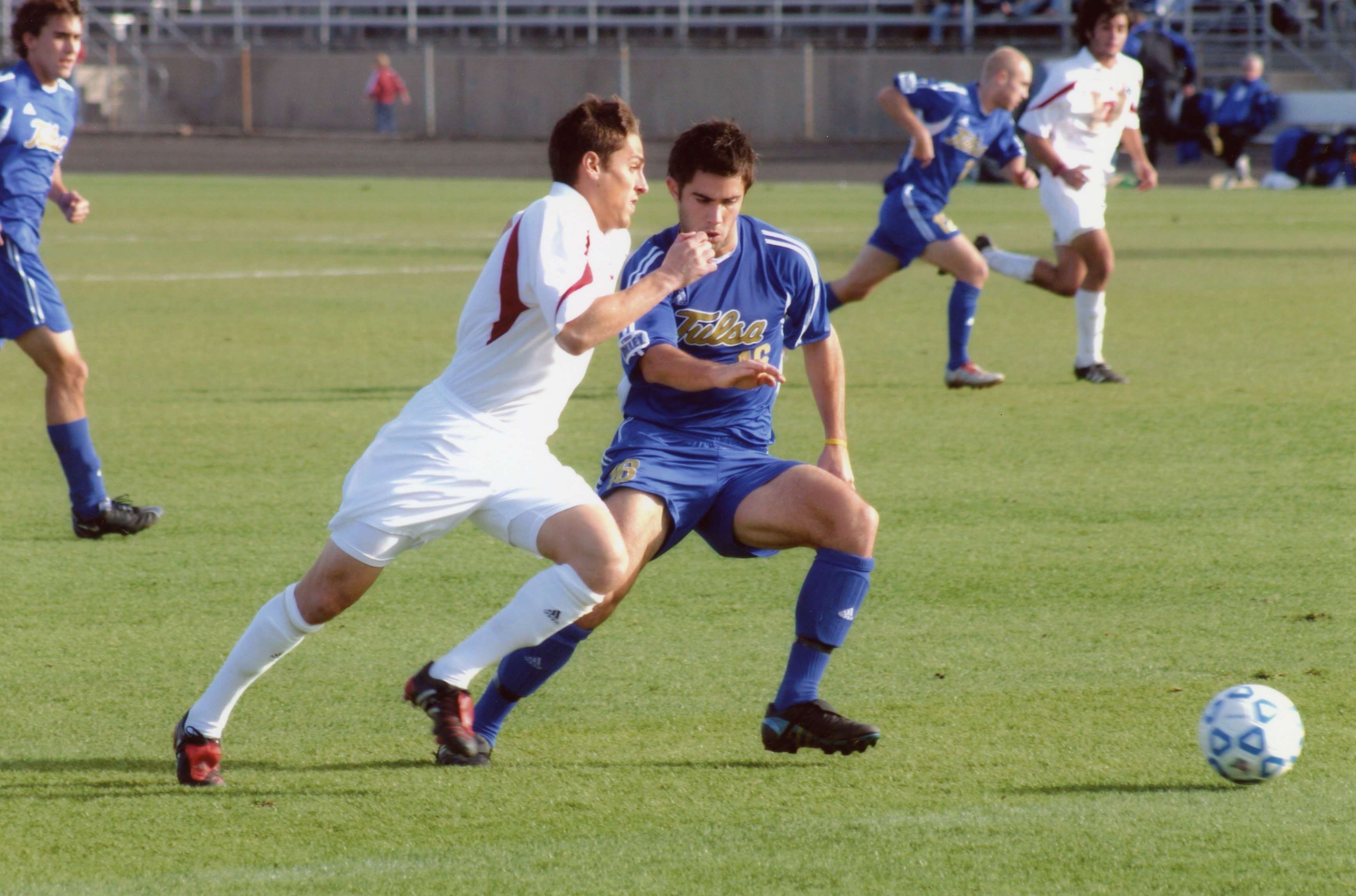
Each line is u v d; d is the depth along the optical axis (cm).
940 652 1661
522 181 9644
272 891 1112
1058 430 2803
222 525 2214
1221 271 5156
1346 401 3025
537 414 1316
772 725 1365
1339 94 9519
